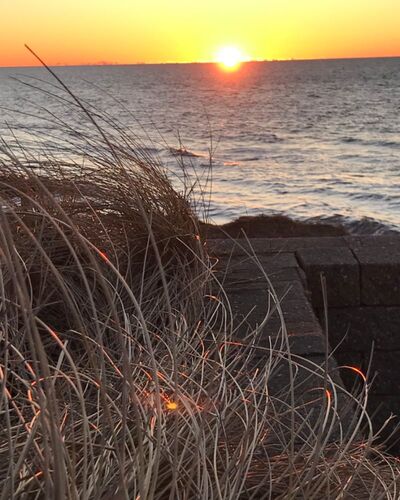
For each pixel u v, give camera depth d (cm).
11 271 122
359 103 7538
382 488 174
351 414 222
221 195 2364
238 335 294
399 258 386
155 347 240
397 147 3828
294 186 2556
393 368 386
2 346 211
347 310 384
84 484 131
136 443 165
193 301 292
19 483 142
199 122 5553
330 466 175
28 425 167
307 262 383
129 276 309
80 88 8138
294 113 6450
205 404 177
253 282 363
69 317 272
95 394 203
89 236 315
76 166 338
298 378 253
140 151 360
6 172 312
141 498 132
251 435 187
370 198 2292
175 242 337
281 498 164
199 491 144
